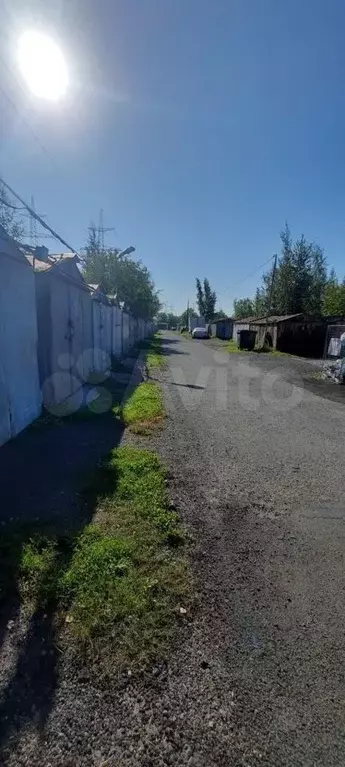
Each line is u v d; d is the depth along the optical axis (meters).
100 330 11.29
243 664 1.80
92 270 22.73
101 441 4.86
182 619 2.04
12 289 4.71
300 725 1.54
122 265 23.73
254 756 1.41
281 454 4.73
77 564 2.37
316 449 4.98
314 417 6.72
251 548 2.75
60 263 6.68
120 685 1.65
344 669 1.81
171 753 1.41
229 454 4.66
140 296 26.27
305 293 28.55
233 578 2.41
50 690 1.61
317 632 2.02
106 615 2.00
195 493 3.57
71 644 1.83
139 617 2.01
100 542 2.61
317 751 1.44
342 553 2.75
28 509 3.04
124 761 1.37
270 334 22.03
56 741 1.42
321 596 2.30
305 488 3.79
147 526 2.87
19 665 1.72
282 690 1.68
